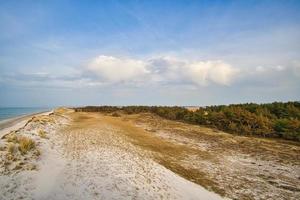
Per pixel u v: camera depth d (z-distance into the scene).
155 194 15.27
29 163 17.53
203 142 39.66
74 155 21.53
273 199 17.64
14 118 73.50
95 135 34.06
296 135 45.22
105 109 124.06
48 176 16.08
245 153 32.81
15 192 13.34
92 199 13.47
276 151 34.69
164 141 38.44
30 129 32.53
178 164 24.59
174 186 17.22
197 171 22.94
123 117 81.50
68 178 16.03
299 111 61.53
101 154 22.12
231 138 44.12
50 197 13.30
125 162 20.58
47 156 19.98
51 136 30.42
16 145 20.44
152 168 20.44
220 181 20.67
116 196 14.12
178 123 65.00
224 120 58.19
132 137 38.19
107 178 16.38
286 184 21.06
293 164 27.95
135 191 15.12
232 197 17.41
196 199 15.76
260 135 49.94
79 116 79.88
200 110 77.75
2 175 14.98
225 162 27.50
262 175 23.33
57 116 61.53
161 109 90.31
